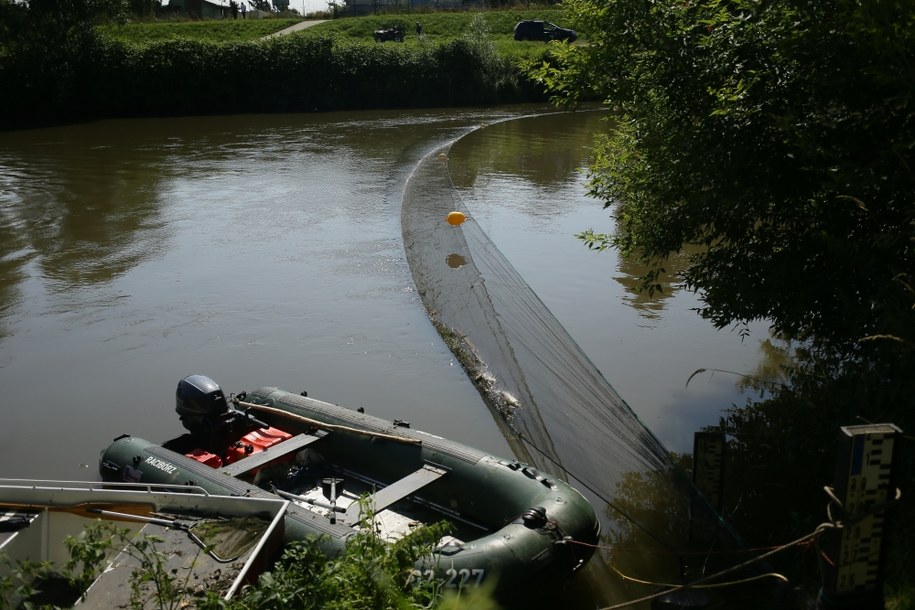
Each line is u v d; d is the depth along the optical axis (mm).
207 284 13055
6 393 9375
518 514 6027
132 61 35594
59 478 7641
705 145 7430
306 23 50125
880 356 6305
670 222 8289
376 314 11734
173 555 4883
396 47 40156
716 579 5750
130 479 6805
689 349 10281
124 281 13195
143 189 19953
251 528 5188
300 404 7848
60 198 18875
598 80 8242
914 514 5609
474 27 42906
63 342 10789
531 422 8008
